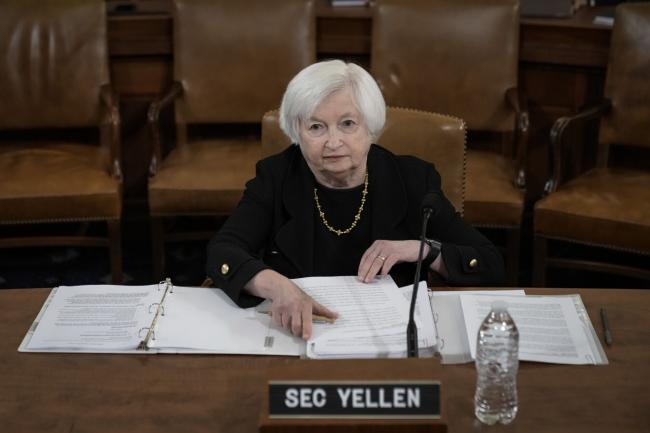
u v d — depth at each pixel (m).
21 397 1.83
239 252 2.22
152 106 3.84
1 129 4.14
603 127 3.90
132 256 4.34
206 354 1.97
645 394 1.82
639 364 1.92
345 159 2.23
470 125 4.05
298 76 2.21
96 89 4.09
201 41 4.08
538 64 4.28
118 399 1.82
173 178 3.79
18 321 2.11
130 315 2.10
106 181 3.78
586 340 2.00
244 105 4.14
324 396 1.59
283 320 2.02
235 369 1.91
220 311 2.12
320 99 2.17
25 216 3.71
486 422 1.72
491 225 3.69
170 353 1.98
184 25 4.08
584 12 4.40
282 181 2.45
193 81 4.11
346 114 2.19
